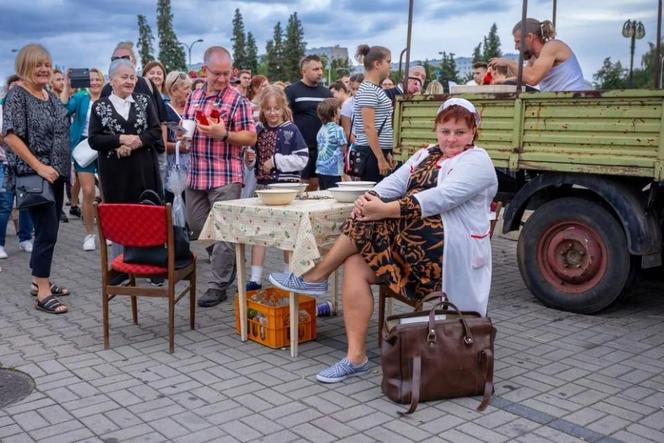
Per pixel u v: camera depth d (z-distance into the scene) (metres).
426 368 3.69
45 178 5.39
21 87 5.48
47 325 5.24
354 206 4.08
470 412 3.64
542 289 5.64
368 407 3.72
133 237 4.62
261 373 4.23
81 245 8.47
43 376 4.19
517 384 4.03
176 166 6.03
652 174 4.72
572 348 4.67
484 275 4.07
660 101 4.65
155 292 4.63
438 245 3.93
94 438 3.38
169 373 4.23
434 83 10.68
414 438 3.36
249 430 3.45
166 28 72.38
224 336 4.96
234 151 5.80
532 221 5.64
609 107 4.91
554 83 5.99
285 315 4.67
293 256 4.21
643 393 3.91
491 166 4.02
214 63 5.66
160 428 3.48
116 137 5.57
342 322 5.30
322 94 8.38
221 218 4.75
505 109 5.49
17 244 8.63
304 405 3.75
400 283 4.02
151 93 6.56
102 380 4.12
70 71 7.79
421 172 4.17
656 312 5.55
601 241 5.28
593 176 5.19
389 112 6.67
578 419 3.57
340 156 8.27
